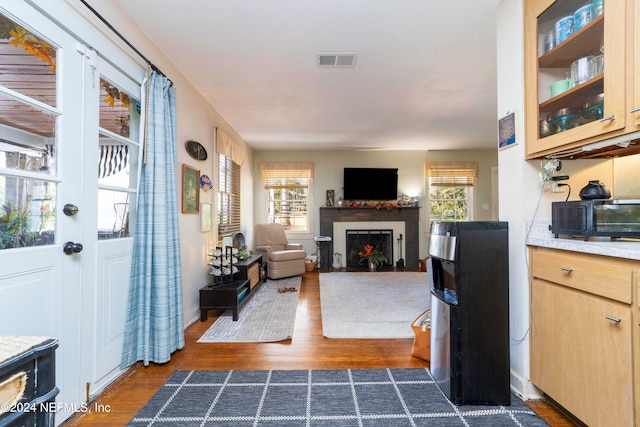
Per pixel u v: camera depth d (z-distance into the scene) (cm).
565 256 140
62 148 144
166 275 206
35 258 130
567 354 137
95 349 166
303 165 603
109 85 178
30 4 127
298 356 215
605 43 123
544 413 151
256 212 606
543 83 157
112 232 183
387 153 614
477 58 248
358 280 471
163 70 238
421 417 148
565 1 142
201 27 205
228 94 320
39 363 87
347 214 602
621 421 113
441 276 184
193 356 215
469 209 617
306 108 363
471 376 157
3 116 121
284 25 204
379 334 255
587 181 169
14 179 125
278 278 477
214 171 360
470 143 549
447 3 183
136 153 203
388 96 328
